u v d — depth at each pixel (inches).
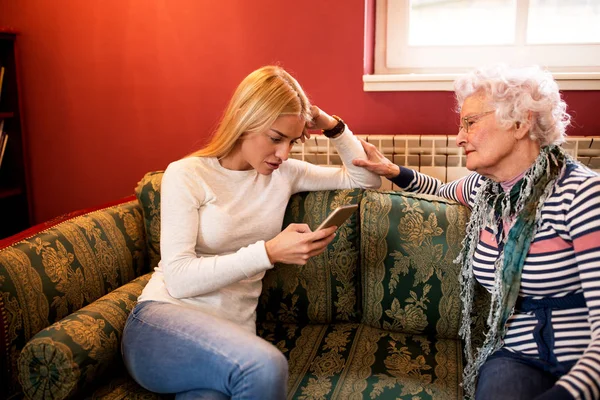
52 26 94.7
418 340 67.0
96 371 53.9
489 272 56.2
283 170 67.3
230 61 90.0
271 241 57.5
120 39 92.9
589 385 41.5
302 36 86.6
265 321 71.3
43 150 100.0
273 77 59.7
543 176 51.9
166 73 92.6
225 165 63.1
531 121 51.8
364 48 84.7
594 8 83.4
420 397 56.1
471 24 87.5
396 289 67.5
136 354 54.0
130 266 71.9
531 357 52.2
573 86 79.0
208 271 56.2
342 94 87.0
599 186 48.1
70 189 101.0
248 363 49.6
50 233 62.8
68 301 61.1
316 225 69.3
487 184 58.8
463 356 63.5
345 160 71.3
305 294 69.6
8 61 93.9
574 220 48.4
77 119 97.6
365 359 62.7
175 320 54.4
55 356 50.6
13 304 55.1
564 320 51.2
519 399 47.3
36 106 98.4
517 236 52.5
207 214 60.4
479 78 53.2
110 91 95.2
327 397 56.3
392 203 68.6
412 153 82.0
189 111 93.3
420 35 89.7
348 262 68.7
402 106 85.2
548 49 85.2
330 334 68.1
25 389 52.0
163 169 96.6
